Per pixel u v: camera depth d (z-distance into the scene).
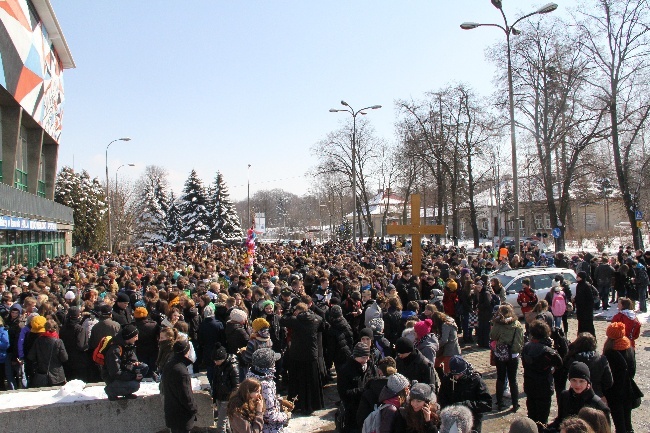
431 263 20.84
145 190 75.00
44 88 35.25
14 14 27.81
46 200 33.03
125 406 7.51
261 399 5.27
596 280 17.97
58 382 8.64
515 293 15.48
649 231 47.31
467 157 42.56
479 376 6.04
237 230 68.31
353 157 37.00
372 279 14.73
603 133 33.59
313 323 8.74
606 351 6.93
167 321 9.09
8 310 10.20
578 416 4.40
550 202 34.03
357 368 6.58
